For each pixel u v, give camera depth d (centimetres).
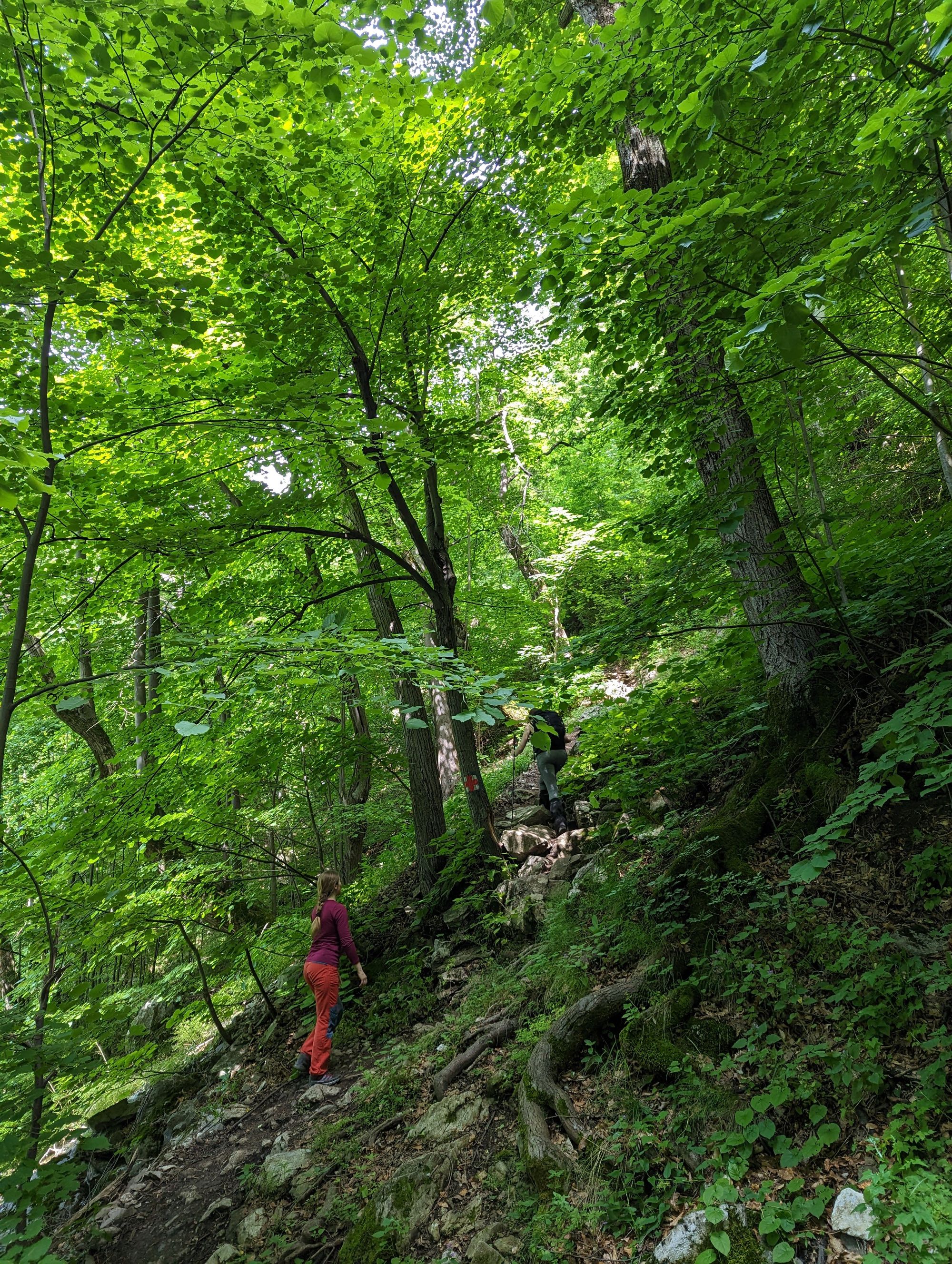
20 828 1062
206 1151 547
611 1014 408
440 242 690
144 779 651
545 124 523
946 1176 244
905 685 449
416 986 633
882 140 242
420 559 1102
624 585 1297
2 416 267
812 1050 312
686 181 297
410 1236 355
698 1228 277
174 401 511
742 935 391
